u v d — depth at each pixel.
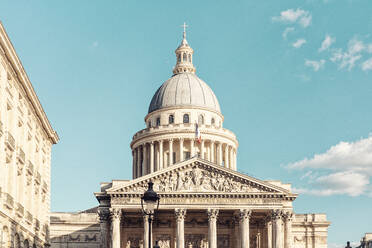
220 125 187.88
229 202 131.00
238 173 131.88
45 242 95.88
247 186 132.12
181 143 172.75
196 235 145.38
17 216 74.62
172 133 173.25
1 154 65.94
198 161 132.88
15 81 72.06
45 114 89.94
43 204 96.38
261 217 141.25
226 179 132.50
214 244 128.88
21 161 76.19
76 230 159.00
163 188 131.00
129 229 144.00
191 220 145.88
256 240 144.62
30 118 82.75
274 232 129.62
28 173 81.69
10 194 71.50
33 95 80.44
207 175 133.00
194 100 184.12
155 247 67.19
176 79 190.25
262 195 131.38
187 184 131.50
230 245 144.38
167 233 144.25
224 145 178.12
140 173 177.75
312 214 162.00
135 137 180.50
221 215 144.50
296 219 161.25
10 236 71.00
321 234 159.88
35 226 86.38
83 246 158.12
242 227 129.88
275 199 131.25
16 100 72.88
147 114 188.38
